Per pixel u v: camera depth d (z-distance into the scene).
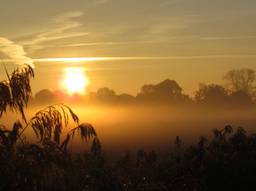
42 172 9.13
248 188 16.22
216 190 16.39
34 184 9.05
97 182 11.26
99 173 11.33
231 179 16.23
